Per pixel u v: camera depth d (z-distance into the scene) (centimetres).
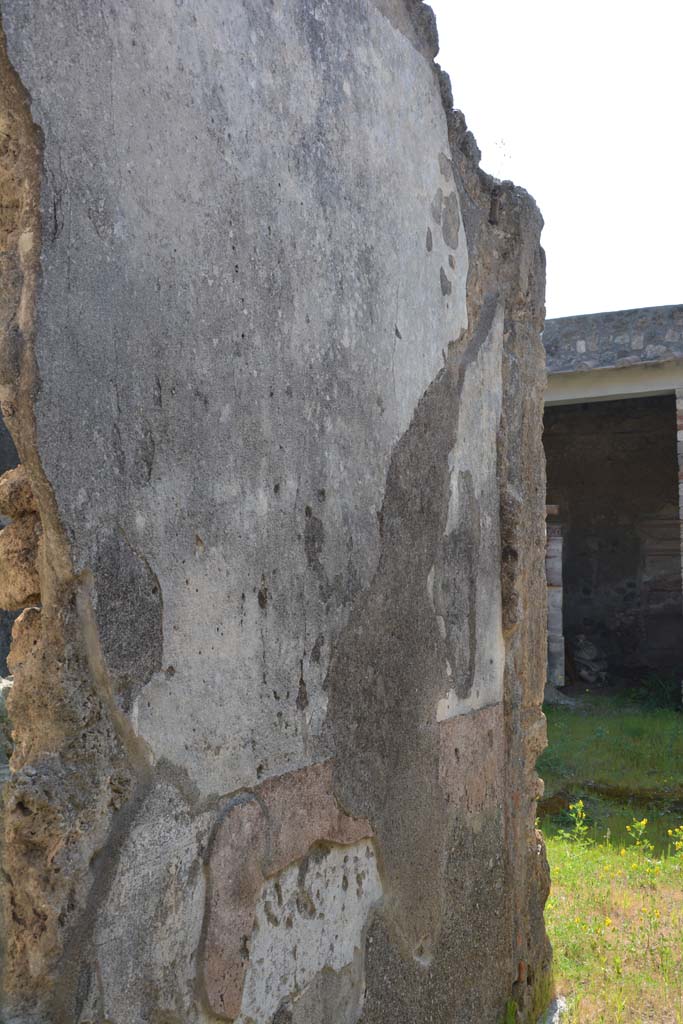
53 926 169
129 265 184
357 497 265
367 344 272
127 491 183
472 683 341
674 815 678
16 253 169
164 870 190
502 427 377
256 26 227
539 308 413
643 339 973
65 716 173
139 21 189
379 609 275
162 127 194
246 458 218
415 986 289
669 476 1262
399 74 298
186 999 194
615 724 948
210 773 203
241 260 218
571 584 1308
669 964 414
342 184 262
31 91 165
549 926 458
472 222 356
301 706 237
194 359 201
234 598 213
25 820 172
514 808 376
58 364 169
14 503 185
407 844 287
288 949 229
